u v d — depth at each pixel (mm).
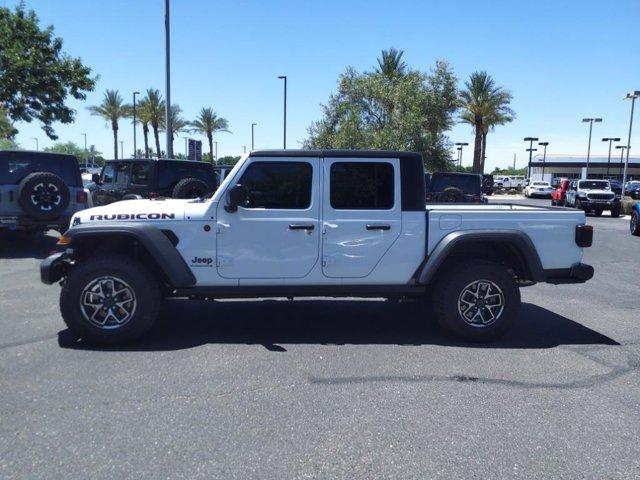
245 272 5867
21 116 20000
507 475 3375
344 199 5926
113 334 5602
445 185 18344
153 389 4570
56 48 20297
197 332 6242
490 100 42281
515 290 5945
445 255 5871
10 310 7082
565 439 3834
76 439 3725
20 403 4270
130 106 49500
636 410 4324
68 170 12133
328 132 31531
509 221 6051
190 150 19203
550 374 5082
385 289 6035
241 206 5820
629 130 33938
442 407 4312
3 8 19547
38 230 11758
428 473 3381
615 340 6207
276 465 3443
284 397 4453
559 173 92125
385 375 4977
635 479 3361
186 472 3350
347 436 3820
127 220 5703
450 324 5945
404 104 30266
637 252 14156
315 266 5926
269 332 6289
